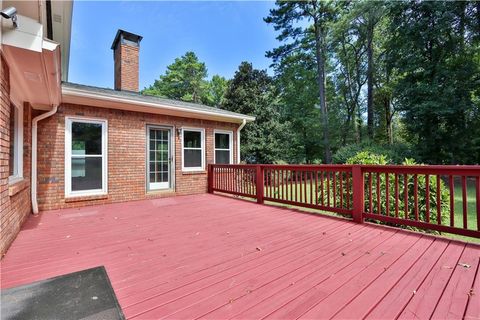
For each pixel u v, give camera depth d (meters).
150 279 2.11
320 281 2.05
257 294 1.86
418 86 10.84
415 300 1.76
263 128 13.95
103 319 1.36
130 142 6.23
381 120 19.08
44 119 5.07
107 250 2.80
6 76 2.77
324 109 15.18
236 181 6.59
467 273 2.16
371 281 2.04
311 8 14.52
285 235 3.33
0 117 2.49
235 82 15.13
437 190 3.21
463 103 10.02
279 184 5.55
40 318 1.36
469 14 10.35
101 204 5.69
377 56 16.11
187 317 1.59
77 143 5.49
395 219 3.56
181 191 7.12
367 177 4.41
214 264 2.41
